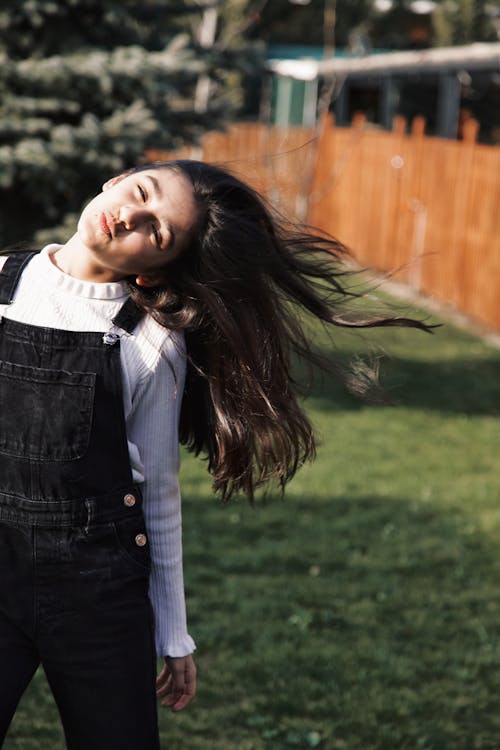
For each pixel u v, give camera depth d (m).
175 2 10.78
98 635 2.32
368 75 22.20
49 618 2.32
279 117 26.00
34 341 2.30
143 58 9.89
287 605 5.25
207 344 2.50
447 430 9.10
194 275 2.42
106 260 2.32
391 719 4.23
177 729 4.04
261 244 2.43
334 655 4.74
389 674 4.58
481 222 13.62
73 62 9.67
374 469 7.80
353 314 2.69
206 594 5.35
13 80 9.66
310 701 4.32
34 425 2.29
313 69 24.17
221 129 10.88
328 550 6.09
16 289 2.35
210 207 2.37
